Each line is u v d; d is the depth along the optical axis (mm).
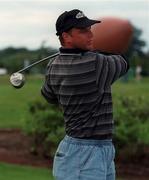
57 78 5164
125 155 13641
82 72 4996
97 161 4961
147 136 13703
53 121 14055
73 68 5031
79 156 4992
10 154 14422
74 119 5039
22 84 5355
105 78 4965
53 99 5434
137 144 13641
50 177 11633
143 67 83875
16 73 5363
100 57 4984
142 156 13797
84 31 5031
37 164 13391
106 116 5008
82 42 5035
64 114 5137
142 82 59031
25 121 14555
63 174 5062
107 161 5012
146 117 13977
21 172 11953
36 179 11273
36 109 14609
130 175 12789
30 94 34812
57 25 5102
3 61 78188
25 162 13508
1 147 15492
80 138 5004
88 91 4980
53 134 13656
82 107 5000
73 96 5031
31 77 60094
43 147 14203
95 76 4973
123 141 13391
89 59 4984
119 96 14797
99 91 4977
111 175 5086
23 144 15805
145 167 13367
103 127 4988
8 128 19234
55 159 5160
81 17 5016
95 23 5020
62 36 5090
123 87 40594
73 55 5047
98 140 4988
